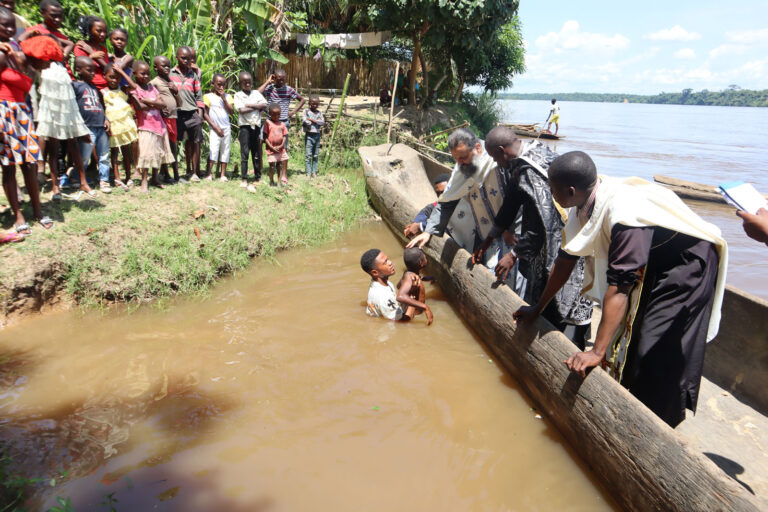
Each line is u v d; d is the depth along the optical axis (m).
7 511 2.24
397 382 3.43
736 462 2.82
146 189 5.80
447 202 4.67
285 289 4.92
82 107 5.19
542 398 3.08
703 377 3.71
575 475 2.66
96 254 4.60
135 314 4.33
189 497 2.38
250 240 5.75
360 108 14.92
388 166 8.19
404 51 21.20
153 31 7.27
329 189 7.92
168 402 3.13
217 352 3.73
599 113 74.00
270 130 7.12
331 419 3.01
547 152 3.64
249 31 9.92
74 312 4.27
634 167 14.07
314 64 17.50
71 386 3.27
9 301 3.98
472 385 3.44
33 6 6.07
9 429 2.82
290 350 3.78
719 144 22.67
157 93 5.79
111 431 2.85
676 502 2.04
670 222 2.37
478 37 14.34
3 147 4.17
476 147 4.21
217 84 6.70
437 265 5.08
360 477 2.56
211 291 4.85
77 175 5.71
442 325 4.32
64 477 2.48
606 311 2.45
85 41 5.46
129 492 2.40
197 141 6.46
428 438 2.89
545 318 3.60
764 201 2.34
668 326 2.49
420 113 15.56
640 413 2.33
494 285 3.88
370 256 4.18
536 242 3.56
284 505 2.37
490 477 2.62
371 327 4.18
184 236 5.21
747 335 3.42
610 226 2.43
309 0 15.53
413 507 2.39
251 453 2.70
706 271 2.45
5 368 3.45
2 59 3.99
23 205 4.87
